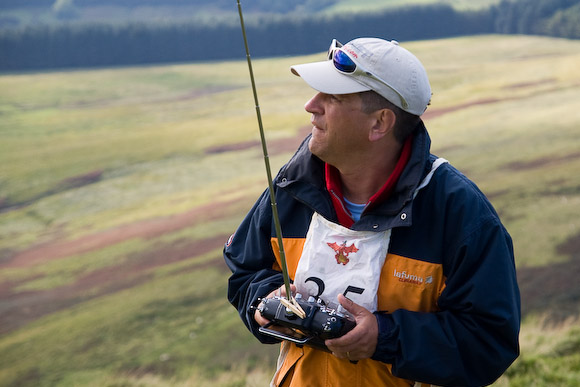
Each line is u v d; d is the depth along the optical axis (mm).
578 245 16484
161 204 35594
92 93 74750
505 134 33594
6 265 29438
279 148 44562
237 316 17906
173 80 79438
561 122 33875
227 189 36188
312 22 88875
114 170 44281
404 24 86438
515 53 67062
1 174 45281
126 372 16141
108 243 29922
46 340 19594
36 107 68375
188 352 16078
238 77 77438
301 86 67688
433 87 54406
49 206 38688
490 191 23375
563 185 22094
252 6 121125
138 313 20016
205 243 26938
